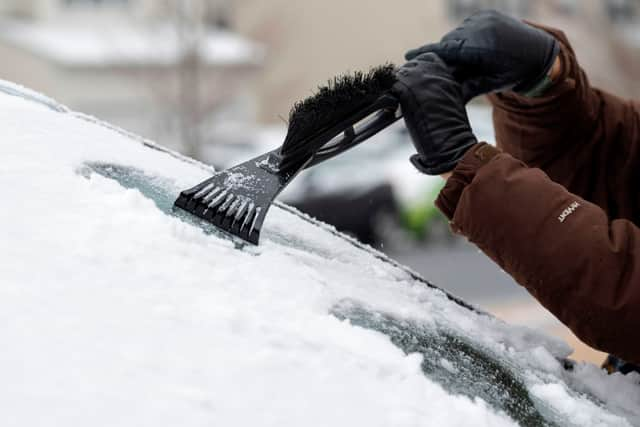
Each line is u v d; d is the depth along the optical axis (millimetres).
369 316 2609
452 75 3209
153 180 3010
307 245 3193
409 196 24453
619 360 3414
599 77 29531
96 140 3129
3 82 3553
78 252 2236
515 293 20016
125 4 33938
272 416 1949
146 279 2229
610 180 3764
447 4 41938
